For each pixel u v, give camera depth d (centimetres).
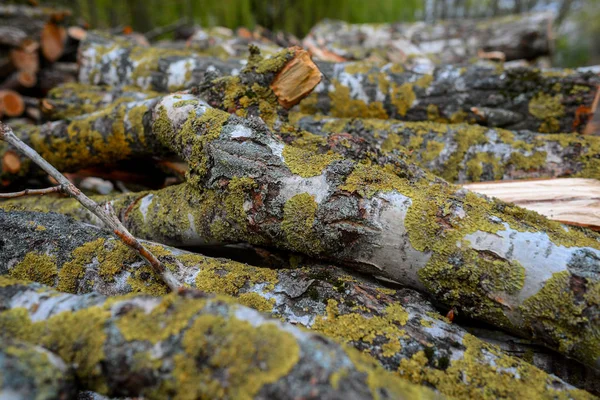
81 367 32
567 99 69
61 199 69
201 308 33
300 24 210
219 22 192
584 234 44
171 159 69
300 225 44
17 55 114
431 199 43
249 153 47
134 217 58
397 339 39
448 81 75
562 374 41
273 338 31
